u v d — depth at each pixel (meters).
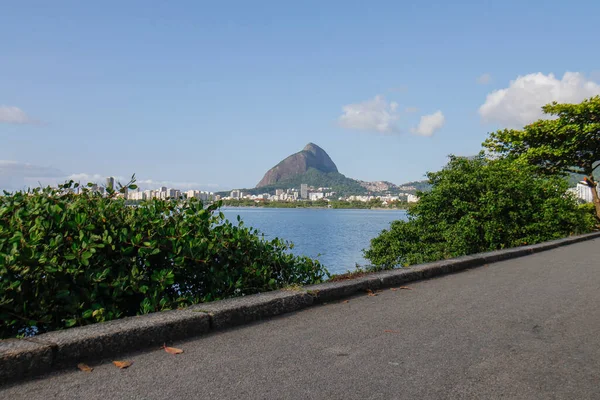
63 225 4.46
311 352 3.77
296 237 50.28
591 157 23.00
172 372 3.29
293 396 2.92
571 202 17.52
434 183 14.88
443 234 13.38
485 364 3.56
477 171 14.12
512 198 13.85
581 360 3.68
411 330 4.46
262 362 3.52
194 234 5.31
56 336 3.49
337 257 29.78
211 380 3.16
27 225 4.34
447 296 6.13
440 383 3.18
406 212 15.02
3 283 3.79
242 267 5.73
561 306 5.60
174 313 4.25
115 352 3.63
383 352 3.79
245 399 2.87
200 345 3.91
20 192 4.82
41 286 4.09
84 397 2.87
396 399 2.92
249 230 6.23
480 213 13.33
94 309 4.23
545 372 3.42
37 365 3.21
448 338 4.21
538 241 14.12
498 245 13.78
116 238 4.68
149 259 4.91
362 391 3.02
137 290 4.50
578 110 21.45
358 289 6.23
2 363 3.07
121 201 5.20
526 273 8.30
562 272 8.45
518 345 4.05
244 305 4.65
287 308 5.13
